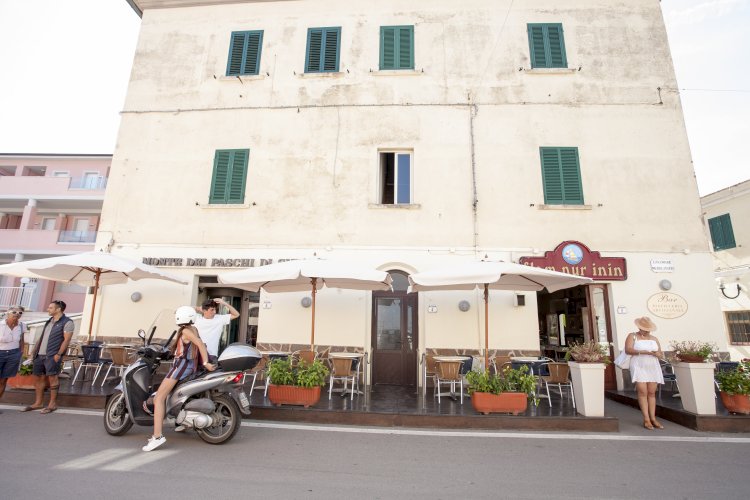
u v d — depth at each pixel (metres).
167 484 4.13
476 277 7.37
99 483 4.10
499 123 11.39
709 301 10.13
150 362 5.88
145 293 10.92
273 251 11.02
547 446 5.79
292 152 11.60
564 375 7.92
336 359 8.14
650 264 10.41
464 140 11.34
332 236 11.02
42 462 4.63
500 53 11.80
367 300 10.55
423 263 10.68
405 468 4.82
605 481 4.50
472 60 11.80
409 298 10.77
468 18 12.09
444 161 11.24
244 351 5.68
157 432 5.19
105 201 11.61
